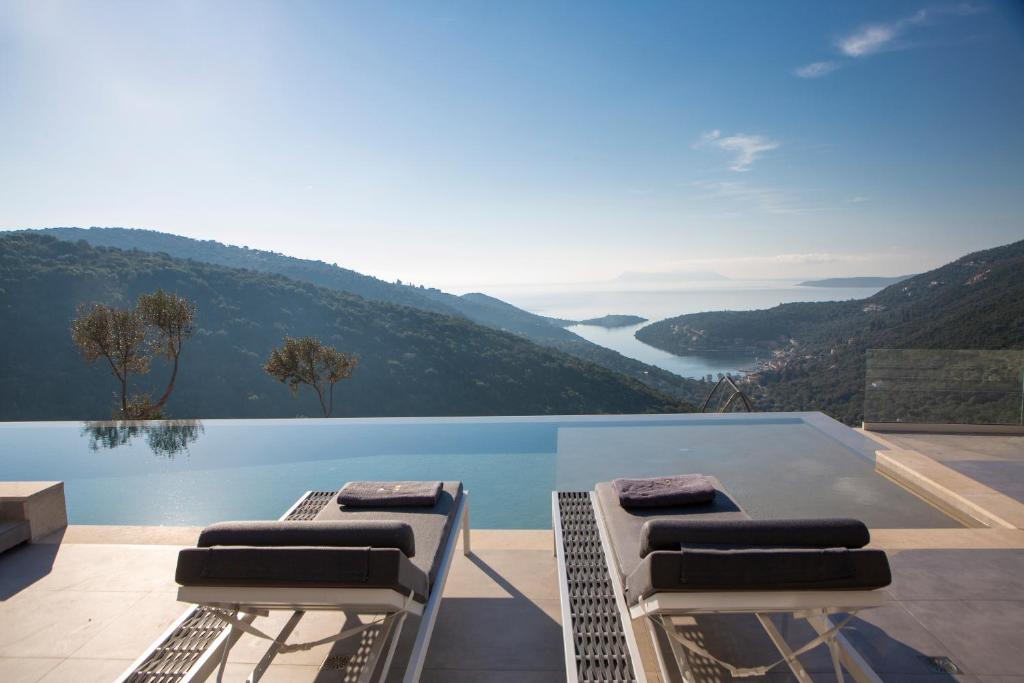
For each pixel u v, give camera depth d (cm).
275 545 152
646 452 447
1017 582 233
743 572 142
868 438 476
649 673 183
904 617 210
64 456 521
